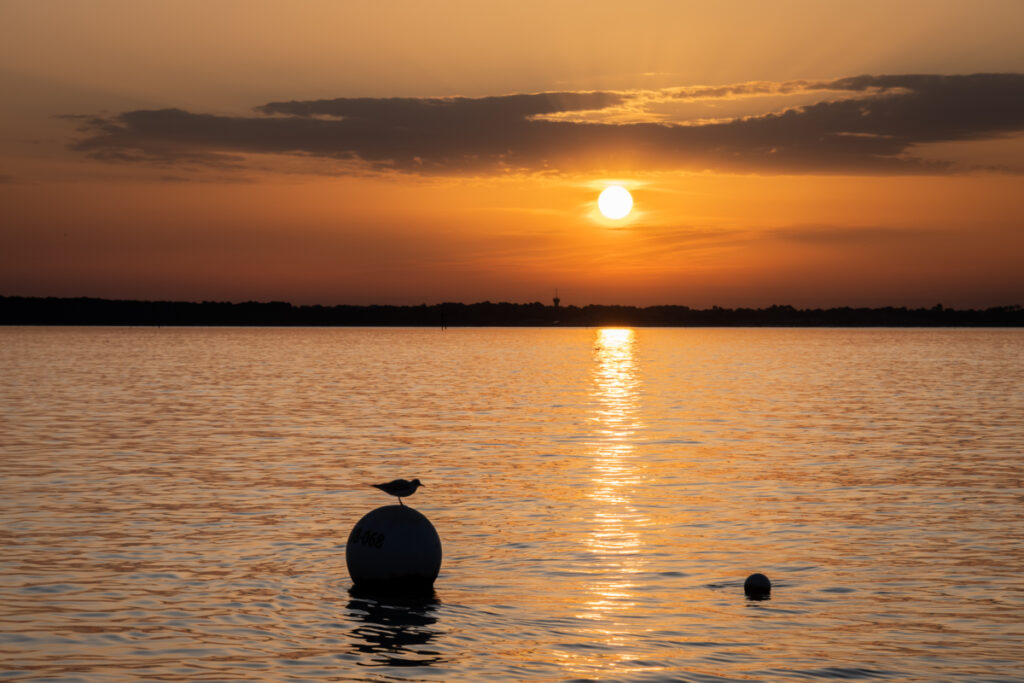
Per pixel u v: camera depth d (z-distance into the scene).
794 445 43.59
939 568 21.27
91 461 37.28
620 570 21.02
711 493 30.77
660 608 18.23
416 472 34.94
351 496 29.78
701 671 14.85
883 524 25.95
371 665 15.04
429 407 64.25
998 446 43.47
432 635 16.53
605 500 29.45
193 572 20.53
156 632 16.61
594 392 79.31
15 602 18.27
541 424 52.84
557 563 21.61
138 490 30.59
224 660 15.27
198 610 17.88
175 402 67.25
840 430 50.28
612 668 14.95
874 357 166.62
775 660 15.38
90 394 74.50
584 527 25.48
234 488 31.11
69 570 20.61
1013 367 127.75
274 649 15.80
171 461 37.38
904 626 17.22
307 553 22.30
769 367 127.88
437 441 44.53
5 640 16.12
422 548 19.20
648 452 40.88
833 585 19.89
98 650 15.69
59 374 102.56
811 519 26.61
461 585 19.80
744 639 16.42
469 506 28.41
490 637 16.44
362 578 19.23
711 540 23.95
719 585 19.89
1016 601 18.80
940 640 16.45
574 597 18.94
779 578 20.44
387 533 19.22
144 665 15.02
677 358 162.12
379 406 64.81
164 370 112.12
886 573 20.83
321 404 66.19
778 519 26.59
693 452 40.94
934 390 82.88
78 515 26.50
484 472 35.03
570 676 14.58
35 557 21.70
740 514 27.30
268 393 76.56
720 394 77.62
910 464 37.50
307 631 16.73
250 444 43.00
